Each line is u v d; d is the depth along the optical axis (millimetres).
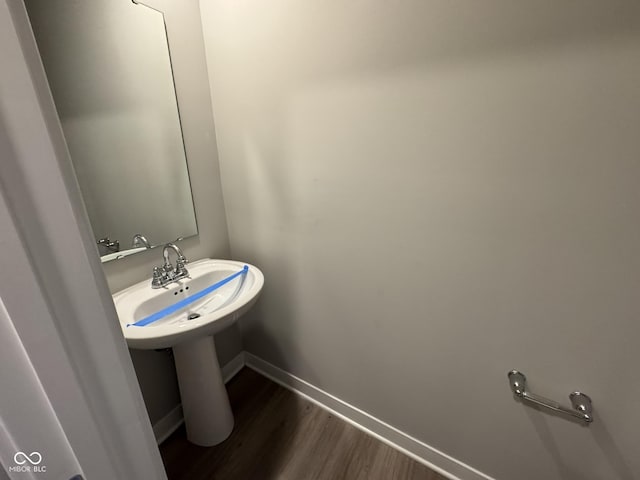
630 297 697
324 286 1248
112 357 317
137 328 845
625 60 589
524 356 875
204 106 1276
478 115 759
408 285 1026
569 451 880
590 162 666
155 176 1142
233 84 1200
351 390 1343
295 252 1280
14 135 225
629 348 725
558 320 797
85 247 281
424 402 1137
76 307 278
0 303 231
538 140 706
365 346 1224
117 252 1052
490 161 776
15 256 232
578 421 838
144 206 1121
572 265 743
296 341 1455
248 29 1081
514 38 674
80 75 899
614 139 633
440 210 887
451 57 755
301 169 1133
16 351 244
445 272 936
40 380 259
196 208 1314
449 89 778
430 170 870
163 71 1109
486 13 689
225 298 1232
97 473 313
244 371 1711
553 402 836
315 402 1495
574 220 713
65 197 260
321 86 984
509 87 706
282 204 1239
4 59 214
